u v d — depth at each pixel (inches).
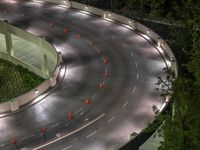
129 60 2522.1
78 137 1809.8
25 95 2084.2
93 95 2161.7
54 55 2549.2
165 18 3171.8
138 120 1905.8
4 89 2687.0
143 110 1987.0
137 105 2036.2
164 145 1178.6
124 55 2591.0
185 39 2512.3
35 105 2082.9
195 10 1929.1
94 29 2997.0
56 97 2155.5
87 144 1756.9
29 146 1774.1
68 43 2807.6
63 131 1863.9
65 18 3233.3
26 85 2728.8
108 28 2994.6
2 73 2910.9
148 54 2576.3
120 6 3720.5
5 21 2970.0
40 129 1891.0
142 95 2126.0
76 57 2605.8
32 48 3250.5
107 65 2481.5
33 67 2903.5
